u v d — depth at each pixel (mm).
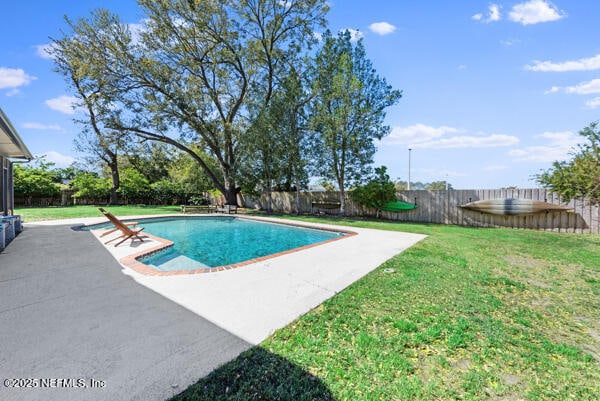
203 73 17719
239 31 16500
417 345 2342
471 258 5375
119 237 7387
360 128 14117
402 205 13297
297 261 5152
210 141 18016
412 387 1842
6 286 3680
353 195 14648
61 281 3904
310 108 15906
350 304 3152
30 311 2908
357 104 13820
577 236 8141
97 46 16031
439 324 2691
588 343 2424
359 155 14320
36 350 2174
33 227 9133
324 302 3225
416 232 9016
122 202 23438
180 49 16516
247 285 3805
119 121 16812
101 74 15805
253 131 15617
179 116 16609
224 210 17312
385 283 3867
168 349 2221
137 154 21453
